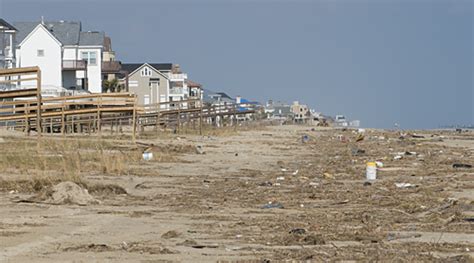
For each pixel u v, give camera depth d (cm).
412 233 3531
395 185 5962
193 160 8825
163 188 5906
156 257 2953
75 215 4250
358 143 13012
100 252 3058
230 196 5359
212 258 2922
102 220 4078
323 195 5325
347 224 3878
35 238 3422
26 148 8631
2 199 4888
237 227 3822
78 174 6353
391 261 2820
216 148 11244
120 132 13712
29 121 11625
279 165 8506
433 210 4316
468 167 7688
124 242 3341
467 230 3612
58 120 13062
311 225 3834
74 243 3294
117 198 5153
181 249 3141
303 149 11481
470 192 5294
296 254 2991
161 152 9400
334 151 10956
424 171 7344
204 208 4653
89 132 12500
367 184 6097
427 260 2834
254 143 12888
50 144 9300
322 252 3028
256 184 6262
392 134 16525
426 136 15550
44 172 6444
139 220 4097
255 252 3055
